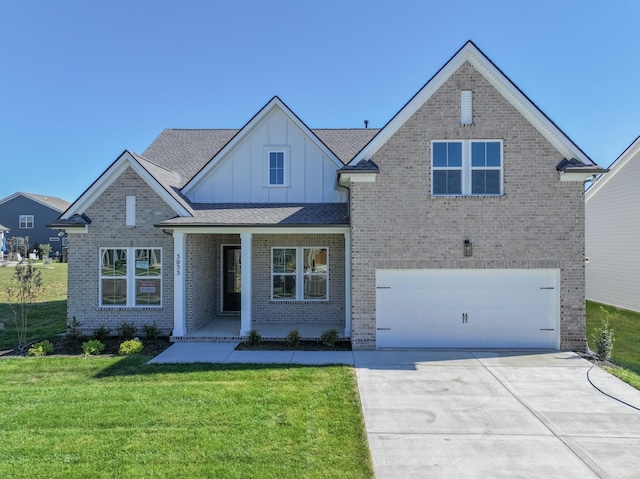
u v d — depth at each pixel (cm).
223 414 673
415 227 1115
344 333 1223
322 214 1264
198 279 1298
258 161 1406
